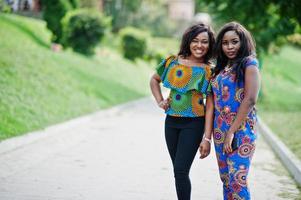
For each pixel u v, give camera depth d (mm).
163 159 7980
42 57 16312
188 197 4398
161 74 4629
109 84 19281
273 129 12070
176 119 4477
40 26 23156
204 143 4312
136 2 45688
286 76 34594
